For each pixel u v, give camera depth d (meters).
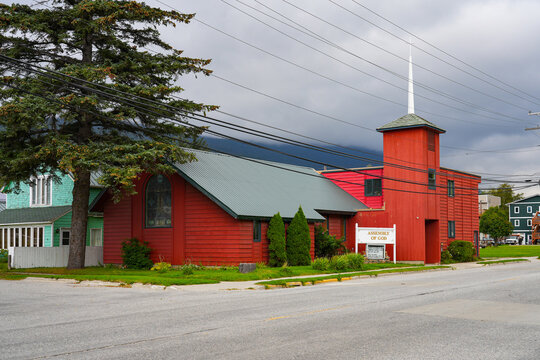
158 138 26.55
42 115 23.16
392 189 38.16
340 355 7.90
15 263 29.28
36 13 24.86
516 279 22.69
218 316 11.70
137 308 13.34
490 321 11.13
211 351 8.13
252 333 9.62
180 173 28.30
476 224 48.56
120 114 24.31
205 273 24.41
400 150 38.34
